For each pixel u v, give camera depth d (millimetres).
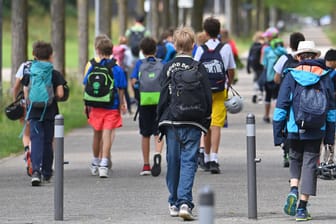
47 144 25375
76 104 50594
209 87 19984
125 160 30266
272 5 159500
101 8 66688
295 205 19547
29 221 19828
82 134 38531
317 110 19078
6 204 22172
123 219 19969
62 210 19891
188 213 19469
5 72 84812
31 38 143750
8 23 151000
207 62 26625
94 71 26312
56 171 19797
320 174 25797
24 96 25359
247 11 176875
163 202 22234
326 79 19547
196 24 73688
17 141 34562
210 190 11219
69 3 174750
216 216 20188
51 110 25203
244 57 112750
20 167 28812
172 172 20219
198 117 19844
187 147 19953
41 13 161125
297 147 19703
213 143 27000
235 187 24438
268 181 25469
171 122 19938
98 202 22312
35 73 24906
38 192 24000
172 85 19938
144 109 26547
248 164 19734
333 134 20047
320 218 19875
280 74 28734
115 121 26562
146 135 26828
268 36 40875
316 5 177625
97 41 26594
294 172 19766
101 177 26453
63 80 25266
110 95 26188
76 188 24594
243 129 39906
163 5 99062
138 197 23016
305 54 20125
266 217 20062
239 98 26734
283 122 19609
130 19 192250
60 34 55094
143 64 26453
